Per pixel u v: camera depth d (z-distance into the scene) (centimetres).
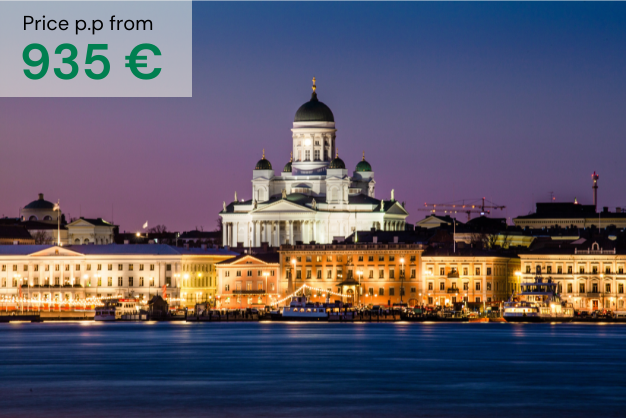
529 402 16325
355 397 16775
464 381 18725
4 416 15225
